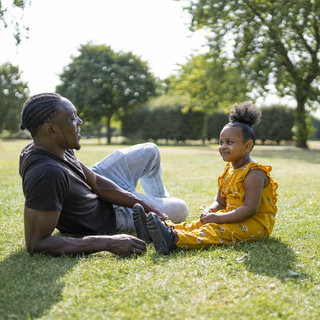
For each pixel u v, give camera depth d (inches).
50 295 84.0
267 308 77.9
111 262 105.1
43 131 109.7
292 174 358.0
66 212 122.2
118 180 151.7
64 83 1521.9
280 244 122.6
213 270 98.3
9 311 77.8
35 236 107.6
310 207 188.5
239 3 856.3
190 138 1267.2
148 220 113.7
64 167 113.9
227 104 1005.2
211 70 968.9
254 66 852.6
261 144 1149.7
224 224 122.2
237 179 122.1
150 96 1571.1
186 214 155.2
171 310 76.9
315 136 1961.1
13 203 195.6
